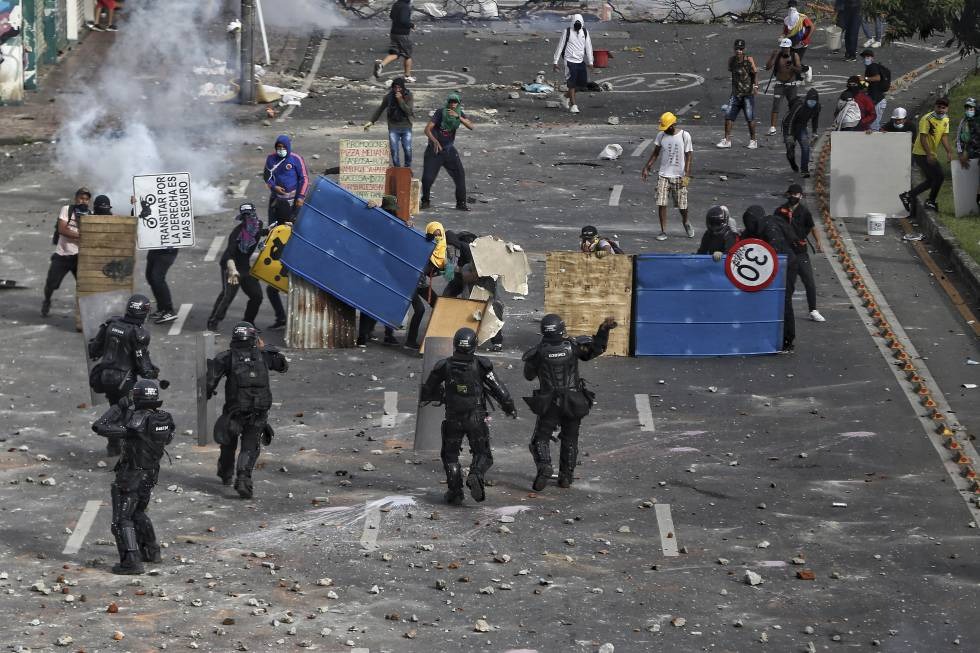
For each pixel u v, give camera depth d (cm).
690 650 3697
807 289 6631
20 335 6488
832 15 14050
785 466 5062
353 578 4131
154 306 6888
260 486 4853
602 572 4191
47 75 12356
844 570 4219
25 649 3606
